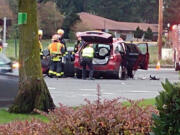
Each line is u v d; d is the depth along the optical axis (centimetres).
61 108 1177
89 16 15650
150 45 10106
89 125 1089
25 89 2023
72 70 4425
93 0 16900
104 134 1088
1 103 2100
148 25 16500
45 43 8112
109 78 4472
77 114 1116
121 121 1106
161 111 923
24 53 2031
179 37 5444
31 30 2031
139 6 17062
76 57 4316
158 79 4547
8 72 2136
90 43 4303
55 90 3372
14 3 9981
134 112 1156
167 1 13838
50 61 4300
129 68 4534
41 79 2036
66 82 3959
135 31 14688
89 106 1150
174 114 909
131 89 3612
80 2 16300
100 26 15138
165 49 7138
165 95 922
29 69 2027
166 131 917
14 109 2012
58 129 1100
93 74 4372
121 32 15700
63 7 15025
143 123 1112
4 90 2112
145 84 4053
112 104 1178
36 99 2012
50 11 11325
